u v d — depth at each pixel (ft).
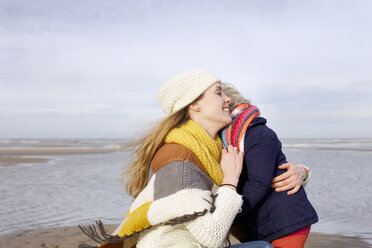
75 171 50.52
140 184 7.30
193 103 7.29
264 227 7.27
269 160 7.18
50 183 37.68
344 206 25.02
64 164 62.85
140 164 7.20
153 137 7.06
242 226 7.73
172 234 6.37
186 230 6.42
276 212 7.14
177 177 6.20
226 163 6.95
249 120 7.48
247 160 7.28
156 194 6.35
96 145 174.70
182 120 7.23
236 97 8.19
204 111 7.25
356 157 78.59
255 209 7.37
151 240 6.39
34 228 19.66
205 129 7.34
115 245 6.92
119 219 21.74
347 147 145.79
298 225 7.04
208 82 7.22
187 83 7.21
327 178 40.63
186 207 6.01
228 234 7.36
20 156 86.53
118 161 69.51
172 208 6.06
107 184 36.65
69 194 30.63
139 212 6.41
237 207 6.28
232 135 7.50
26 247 16.34
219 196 6.33
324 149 124.36
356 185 35.12
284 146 158.61
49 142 232.53
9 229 19.40
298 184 7.31
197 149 6.56
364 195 29.48
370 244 16.05
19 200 27.99
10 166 59.21
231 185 6.64
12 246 16.47
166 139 6.89
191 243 6.42
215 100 7.26
